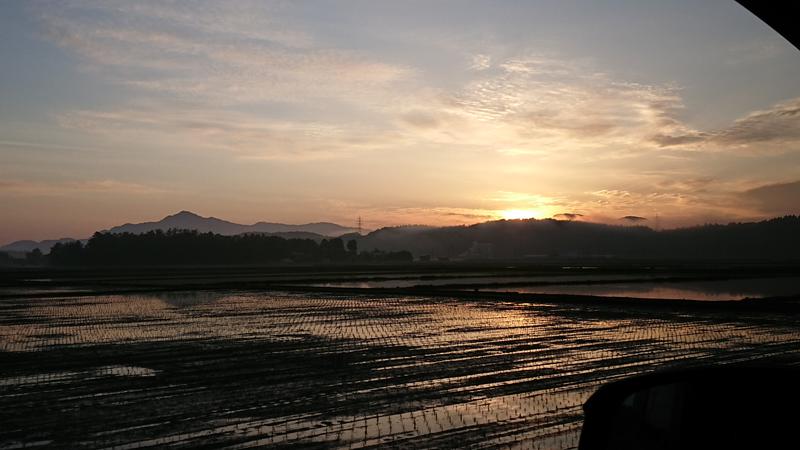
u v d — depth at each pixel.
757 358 15.63
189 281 64.31
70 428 9.59
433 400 11.26
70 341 20.33
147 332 22.58
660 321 25.28
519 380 13.08
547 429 9.23
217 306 33.59
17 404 11.35
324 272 97.25
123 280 68.00
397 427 9.44
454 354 16.80
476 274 82.31
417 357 16.33
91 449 8.47
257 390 12.34
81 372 14.67
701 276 70.19
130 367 15.28
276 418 10.07
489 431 9.15
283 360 16.05
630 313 28.75
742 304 31.64
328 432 9.20
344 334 21.44
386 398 11.47
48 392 12.41
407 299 37.88
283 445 8.55
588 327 23.19
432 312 29.52
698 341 19.19
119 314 29.47
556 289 48.91
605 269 99.62
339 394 11.87
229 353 17.38
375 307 32.44
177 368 15.05
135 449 8.46
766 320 25.50
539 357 16.12
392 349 17.83
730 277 67.06
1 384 13.30
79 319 27.31
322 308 32.00
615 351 17.14
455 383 12.82
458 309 31.09
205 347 18.62
